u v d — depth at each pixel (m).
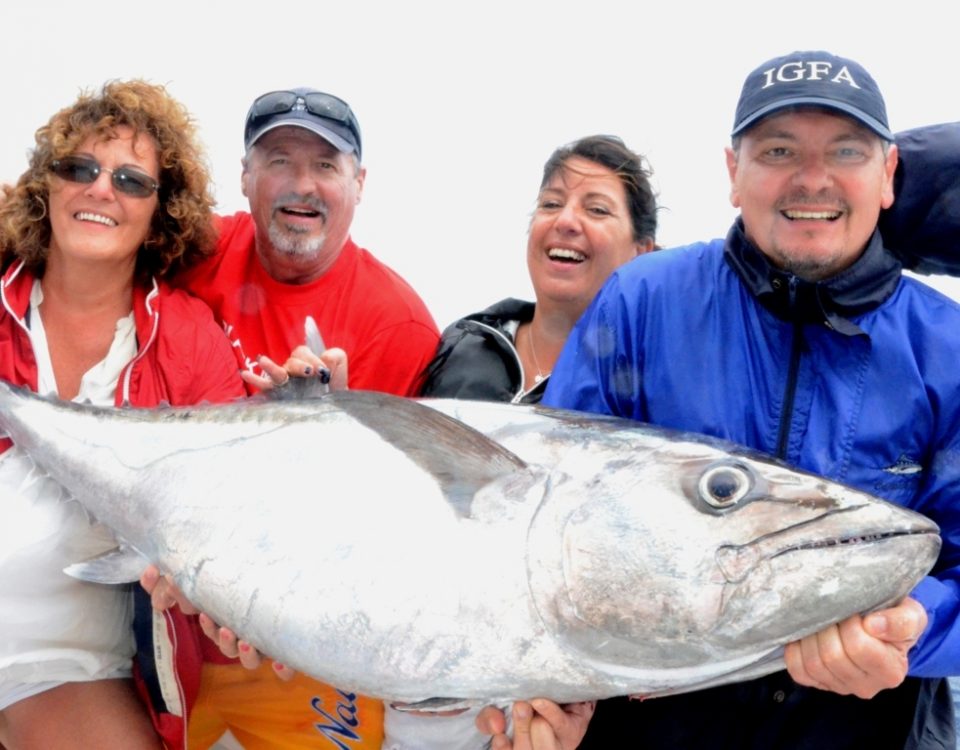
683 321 1.27
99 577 1.29
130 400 1.45
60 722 1.41
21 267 1.48
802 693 1.24
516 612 1.03
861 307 1.21
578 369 1.31
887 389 1.21
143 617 1.41
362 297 1.70
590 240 1.67
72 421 1.33
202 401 1.45
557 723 1.07
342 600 1.08
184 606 1.23
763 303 1.24
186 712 1.40
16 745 1.42
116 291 1.48
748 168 1.24
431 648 1.05
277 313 1.68
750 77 1.27
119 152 1.47
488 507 1.06
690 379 1.26
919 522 0.97
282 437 1.18
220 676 1.45
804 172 1.20
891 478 1.21
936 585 1.15
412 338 1.70
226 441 1.21
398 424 1.11
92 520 1.36
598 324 1.31
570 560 1.02
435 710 1.09
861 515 0.98
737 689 1.25
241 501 1.16
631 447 1.07
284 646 1.12
